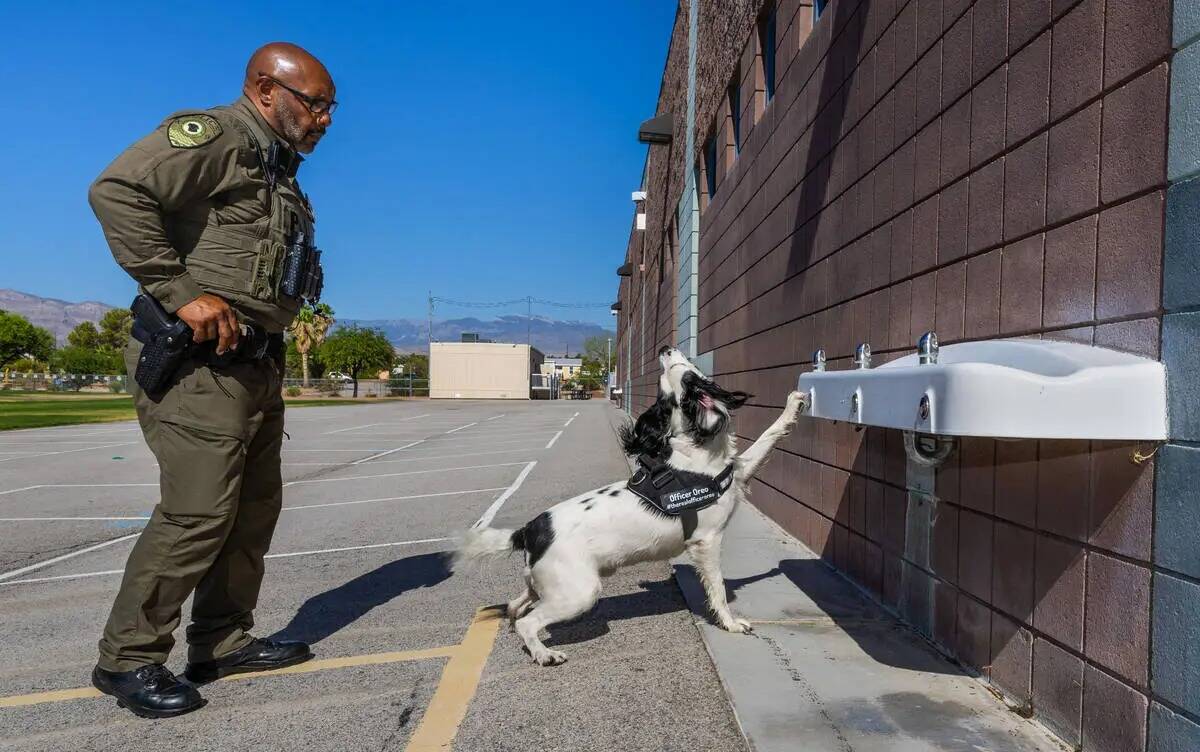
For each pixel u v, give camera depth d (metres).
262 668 3.58
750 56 7.62
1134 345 2.23
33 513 8.16
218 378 3.02
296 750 2.79
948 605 3.38
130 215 2.74
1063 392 2.07
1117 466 2.27
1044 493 2.64
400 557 5.91
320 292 3.39
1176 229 2.06
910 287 3.82
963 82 3.30
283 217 3.17
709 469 3.72
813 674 3.20
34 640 4.11
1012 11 2.91
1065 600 2.53
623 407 36.84
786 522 6.19
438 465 12.72
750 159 7.58
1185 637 1.99
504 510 7.95
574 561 3.54
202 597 3.49
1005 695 2.90
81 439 18.08
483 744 2.79
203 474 3.00
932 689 3.01
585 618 4.25
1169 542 2.05
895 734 2.63
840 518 4.85
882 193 4.20
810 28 5.98
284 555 6.07
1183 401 2.03
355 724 3.00
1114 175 2.32
